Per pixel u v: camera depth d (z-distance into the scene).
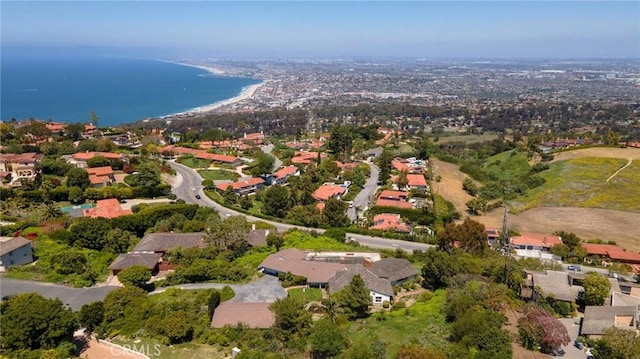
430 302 65.62
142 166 132.62
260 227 100.88
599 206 128.38
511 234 105.75
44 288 71.44
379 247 96.19
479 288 63.34
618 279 77.75
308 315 56.94
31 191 112.62
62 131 176.00
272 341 54.06
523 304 62.72
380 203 124.12
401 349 47.81
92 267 78.62
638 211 123.81
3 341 49.66
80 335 56.38
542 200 135.12
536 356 50.22
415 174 154.75
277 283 74.38
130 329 56.72
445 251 83.38
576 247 96.56
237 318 59.09
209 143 197.62
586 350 52.12
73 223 94.06
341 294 63.47
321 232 104.50
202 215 106.88
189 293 69.25
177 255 81.94
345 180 151.25
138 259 78.75
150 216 101.81
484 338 49.25
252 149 188.25
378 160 177.38
